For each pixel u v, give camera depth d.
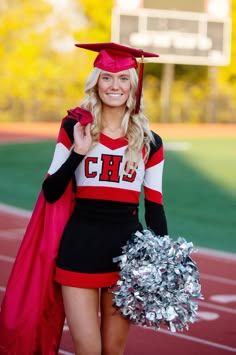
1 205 14.35
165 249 3.98
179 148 24.89
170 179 18.11
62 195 4.22
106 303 4.19
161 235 4.25
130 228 4.14
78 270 4.06
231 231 12.43
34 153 22.67
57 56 39.88
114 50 4.16
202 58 33.97
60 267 4.12
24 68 39.34
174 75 41.00
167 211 14.16
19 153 22.59
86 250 4.07
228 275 9.00
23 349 4.23
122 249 4.09
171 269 3.95
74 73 39.97
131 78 4.16
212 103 40.53
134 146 4.12
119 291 3.96
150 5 33.44
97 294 4.14
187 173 19.19
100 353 4.08
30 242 4.28
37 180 17.86
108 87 4.12
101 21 39.22
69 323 4.10
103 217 4.12
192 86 41.25
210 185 17.47
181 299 3.96
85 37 39.38
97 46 4.17
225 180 18.27
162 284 3.92
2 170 19.23
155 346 6.14
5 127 33.41
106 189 4.11
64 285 4.10
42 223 4.28
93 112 4.13
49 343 4.31
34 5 39.56
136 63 4.20
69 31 39.66
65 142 4.16
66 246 4.12
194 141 27.86
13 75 39.28
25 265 4.27
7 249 10.13
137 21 33.47
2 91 39.03
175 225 12.84
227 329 6.69
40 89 39.53
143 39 33.53
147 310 3.95
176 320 4.02
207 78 41.16
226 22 34.00
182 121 40.16
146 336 6.39
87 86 4.19
